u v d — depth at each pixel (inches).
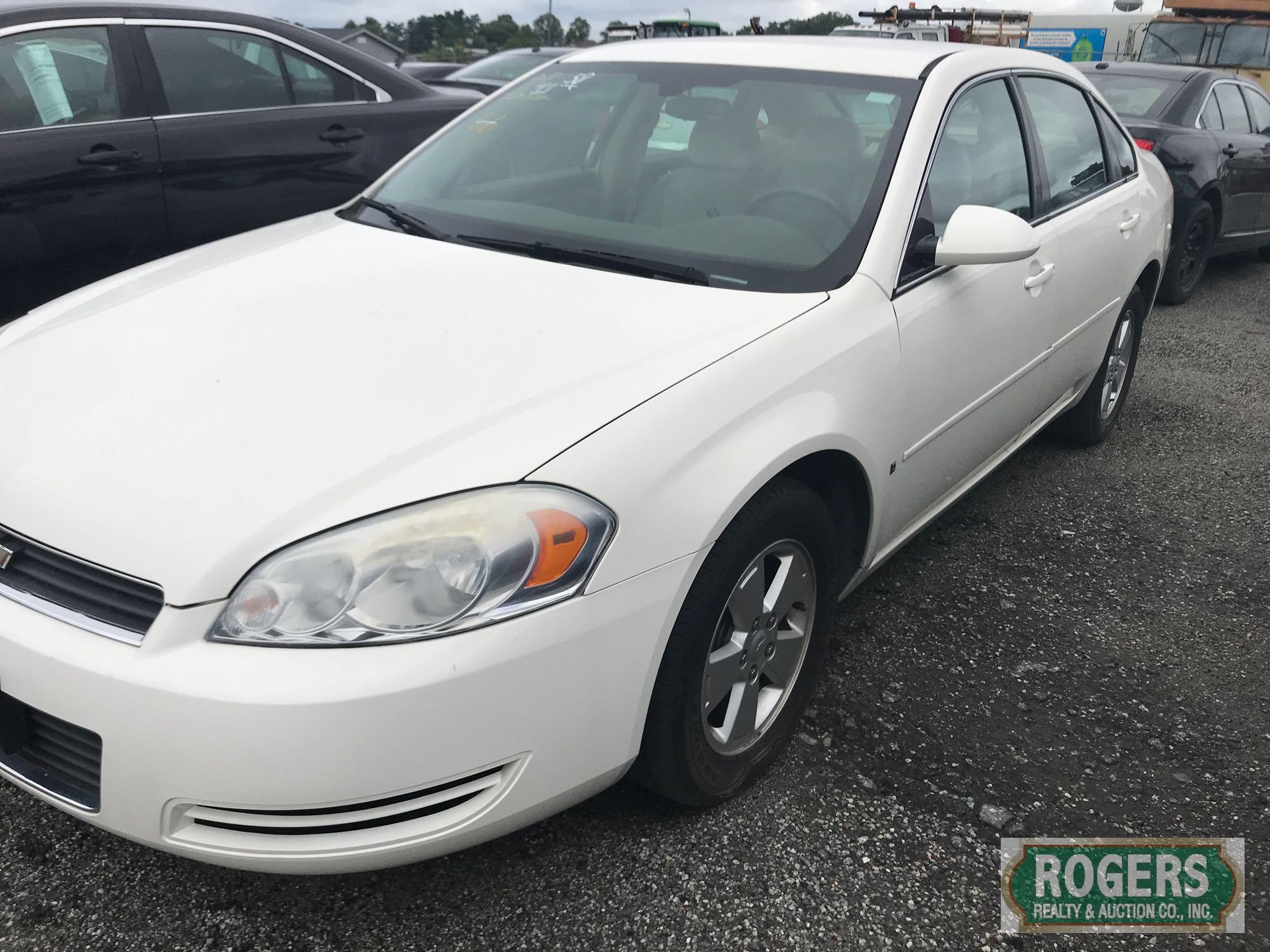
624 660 69.4
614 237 99.3
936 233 103.3
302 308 86.5
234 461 66.9
